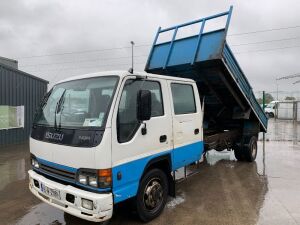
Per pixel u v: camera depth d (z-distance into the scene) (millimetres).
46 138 4004
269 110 35594
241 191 5762
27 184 6363
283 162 8539
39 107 4578
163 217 4465
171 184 4766
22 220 4480
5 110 11844
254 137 8664
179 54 6559
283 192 5695
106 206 3352
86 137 3469
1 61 15430
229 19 5902
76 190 3482
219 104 7883
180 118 4867
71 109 3953
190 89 5328
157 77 4434
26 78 13117
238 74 6883
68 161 3619
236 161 8672
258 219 4406
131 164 3775
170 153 4598
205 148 6426
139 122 3943
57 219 4504
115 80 3754
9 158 9266
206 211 4719
